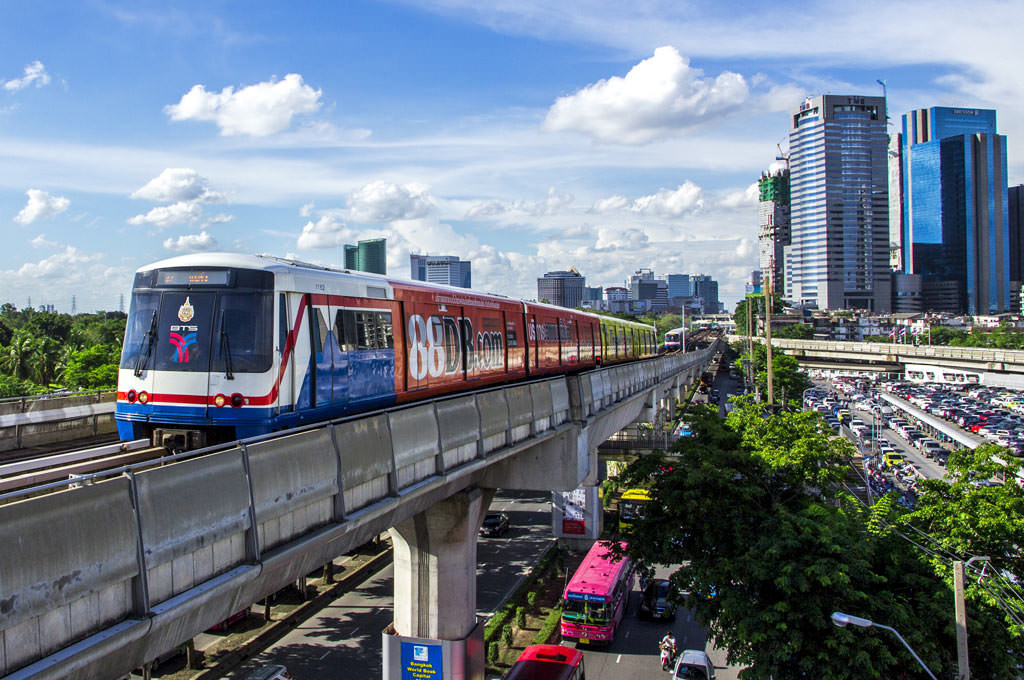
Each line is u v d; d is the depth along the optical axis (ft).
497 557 149.89
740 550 67.15
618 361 180.86
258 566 34.50
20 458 58.49
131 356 51.21
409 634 77.87
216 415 49.08
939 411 323.98
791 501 75.36
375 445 46.78
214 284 50.60
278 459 36.96
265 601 117.08
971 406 346.74
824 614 57.47
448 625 76.59
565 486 83.46
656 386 161.38
